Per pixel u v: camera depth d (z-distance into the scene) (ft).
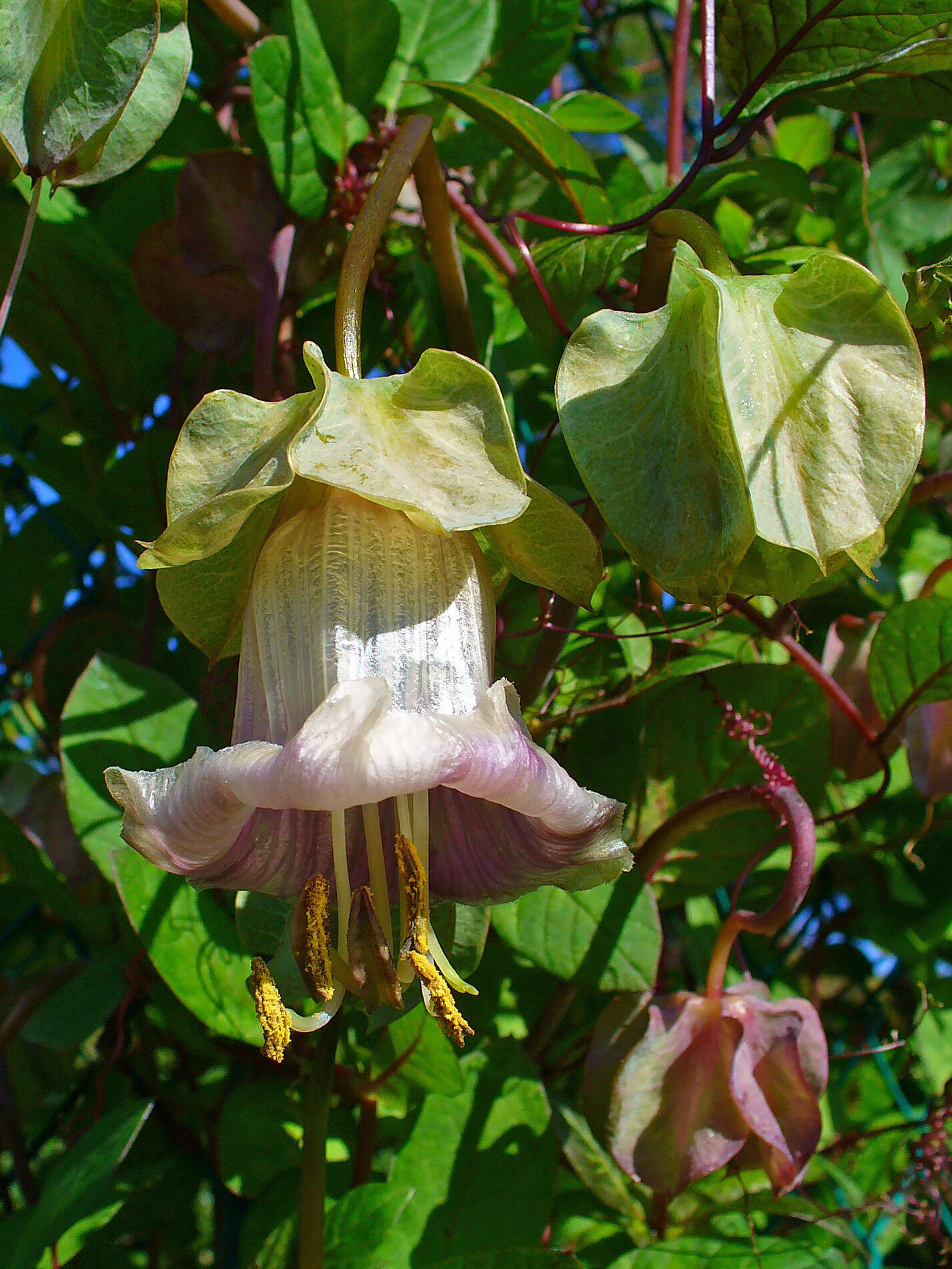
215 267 0.95
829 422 0.67
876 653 0.94
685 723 0.95
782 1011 0.86
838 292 0.69
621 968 0.86
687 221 0.75
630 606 0.95
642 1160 0.84
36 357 1.06
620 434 0.70
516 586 0.92
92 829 0.87
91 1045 1.33
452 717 0.65
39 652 1.09
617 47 1.69
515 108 0.91
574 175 0.96
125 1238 1.15
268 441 0.67
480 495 0.64
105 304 1.03
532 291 0.91
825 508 0.67
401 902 0.70
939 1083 1.11
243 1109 0.92
